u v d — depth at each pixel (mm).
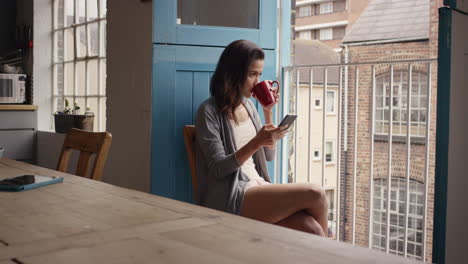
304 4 23750
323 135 3145
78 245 820
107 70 3295
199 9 2799
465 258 2145
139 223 972
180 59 2674
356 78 2977
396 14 20516
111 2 3232
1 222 993
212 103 2264
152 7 2684
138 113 2936
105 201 1199
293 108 3934
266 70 2885
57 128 4230
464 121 2061
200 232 896
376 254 766
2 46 4953
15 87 4516
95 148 1880
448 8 1916
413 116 19500
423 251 2682
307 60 22766
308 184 2014
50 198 1240
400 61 2750
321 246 808
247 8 2885
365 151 21000
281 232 896
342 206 21516
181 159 2697
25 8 4781
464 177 2092
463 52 2021
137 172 2967
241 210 2080
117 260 737
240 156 2068
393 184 19984
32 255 768
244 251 778
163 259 741
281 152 3203
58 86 4680
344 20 22312
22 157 4523
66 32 4531
